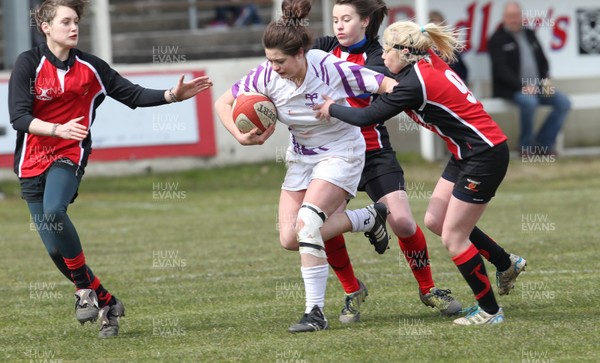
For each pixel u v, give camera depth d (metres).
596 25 57.31
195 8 61.44
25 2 51.91
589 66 57.34
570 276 22.31
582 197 39.88
